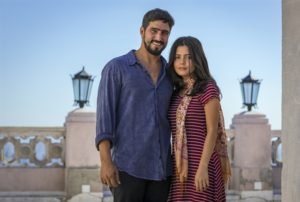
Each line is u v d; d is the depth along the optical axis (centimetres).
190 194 394
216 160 402
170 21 392
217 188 400
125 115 388
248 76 1195
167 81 401
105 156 381
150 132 388
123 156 388
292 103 392
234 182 1191
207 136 392
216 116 394
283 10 404
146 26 392
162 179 393
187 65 400
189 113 396
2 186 1142
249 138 1182
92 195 1124
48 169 1150
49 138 1155
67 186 1124
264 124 1186
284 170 400
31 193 1132
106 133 382
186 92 399
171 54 405
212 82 398
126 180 388
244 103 1193
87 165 1129
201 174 387
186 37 404
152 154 390
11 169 1146
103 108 384
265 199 1173
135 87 387
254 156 1180
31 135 1155
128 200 390
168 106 400
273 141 1216
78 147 1129
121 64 388
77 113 1134
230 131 1200
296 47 390
